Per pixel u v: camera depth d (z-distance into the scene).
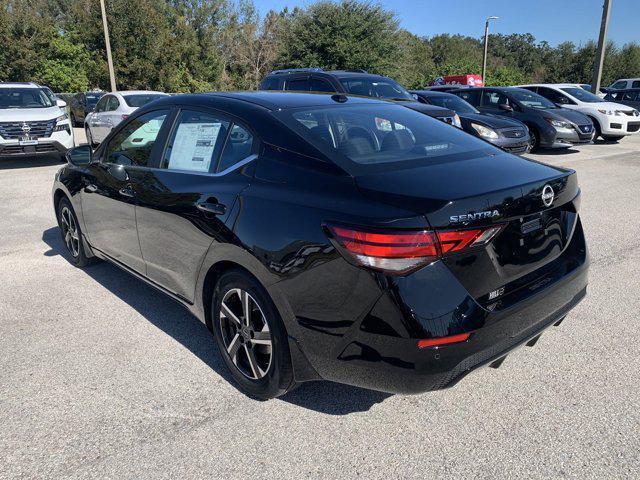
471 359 2.26
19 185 8.95
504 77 47.78
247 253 2.59
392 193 2.26
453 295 2.18
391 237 2.11
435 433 2.57
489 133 10.36
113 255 4.11
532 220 2.54
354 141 2.77
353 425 2.64
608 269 4.73
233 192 2.75
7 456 2.43
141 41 31.38
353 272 2.22
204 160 3.11
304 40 26.56
